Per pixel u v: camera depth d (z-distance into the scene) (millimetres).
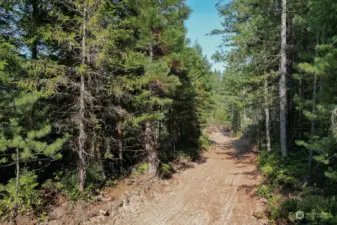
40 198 7070
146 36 9859
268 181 10703
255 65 14273
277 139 18547
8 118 6078
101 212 7469
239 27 14109
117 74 10328
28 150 6105
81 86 8055
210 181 12258
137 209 8398
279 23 12812
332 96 7102
